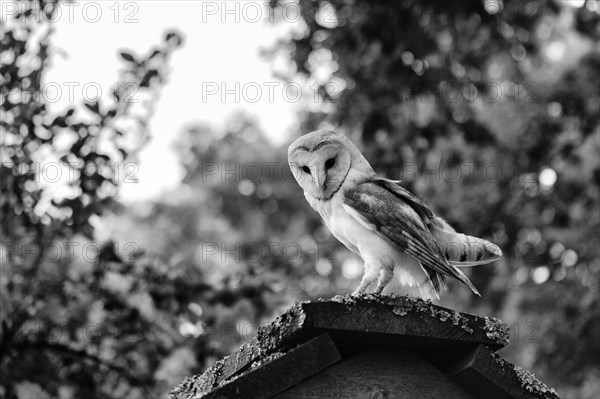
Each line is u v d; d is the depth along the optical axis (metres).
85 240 9.97
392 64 14.30
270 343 5.17
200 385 5.57
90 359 9.56
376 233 6.09
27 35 9.16
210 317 10.10
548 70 17.47
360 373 5.30
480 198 16.72
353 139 15.05
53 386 9.34
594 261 16.98
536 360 16.53
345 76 14.54
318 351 5.00
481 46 15.00
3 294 9.16
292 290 12.59
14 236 9.30
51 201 9.16
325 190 6.24
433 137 15.06
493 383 5.26
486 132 15.39
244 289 10.23
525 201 16.78
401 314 5.12
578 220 17.11
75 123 9.13
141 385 9.60
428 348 5.34
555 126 16.91
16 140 9.07
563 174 16.78
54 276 9.40
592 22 15.51
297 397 5.17
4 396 9.15
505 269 16.69
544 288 16.98
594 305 16.55
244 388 4.91
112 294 9.69
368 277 6.09
